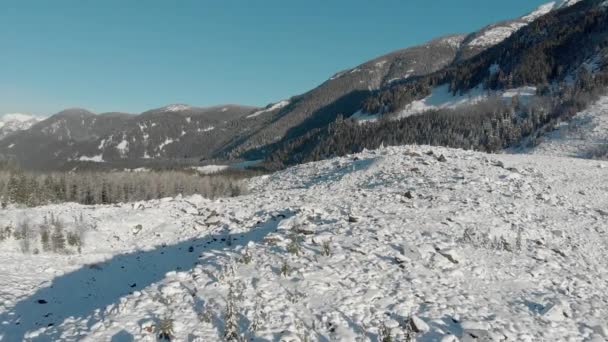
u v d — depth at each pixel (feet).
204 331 35.55
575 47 506.07
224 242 80.23
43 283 68.33
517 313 42.09
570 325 40.73
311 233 65.98
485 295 46.11
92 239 98.68
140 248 92.58
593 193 110.52
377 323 37.52
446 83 650.02
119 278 72.64
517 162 147.64
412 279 47.57
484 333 35.83
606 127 312.29
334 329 36.27
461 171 128.06
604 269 61.72
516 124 403.54
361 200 98.99
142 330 35.45
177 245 90.48
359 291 44.04
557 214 88.53
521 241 68.23
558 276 54.75
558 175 128.26
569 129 338.34
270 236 61.82
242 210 110.22
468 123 444.14
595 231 80.43
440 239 63.57
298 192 138.31
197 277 47.50
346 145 540.93
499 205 88.89
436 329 36.58
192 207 121.19
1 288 63.26
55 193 243.81
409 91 642.63
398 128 502.79
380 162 158.20
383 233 63.72
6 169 323.16
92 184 259.60
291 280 45.75
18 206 202.59
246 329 35.73
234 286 44.21
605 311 44.93
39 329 40.04
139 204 124.47
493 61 615.16
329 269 48.88
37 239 97.66
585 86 402.11
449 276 50.06
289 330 35.14
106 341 33.94
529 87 495.00
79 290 65.98
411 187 112.88
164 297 42.50
